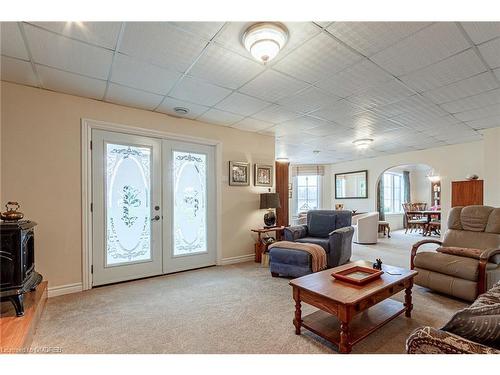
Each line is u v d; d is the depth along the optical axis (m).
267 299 2.75
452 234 3.26
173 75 2.56
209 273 3.75
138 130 3.47
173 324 2.19
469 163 5.55
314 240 3.97
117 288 3.10
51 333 2.04
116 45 2.04
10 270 1.95
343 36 1.97
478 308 1.01
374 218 6.16
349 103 3.34
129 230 3.43
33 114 2.78
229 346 1.86
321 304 1.86
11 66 2.35
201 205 4.11
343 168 8.37
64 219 2.93
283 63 2.36
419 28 1.88
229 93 3.01
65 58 2.23
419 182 10.19
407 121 4.11
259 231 4.39
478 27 1.87
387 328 2.10
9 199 2.64
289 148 6.24
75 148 3.02
